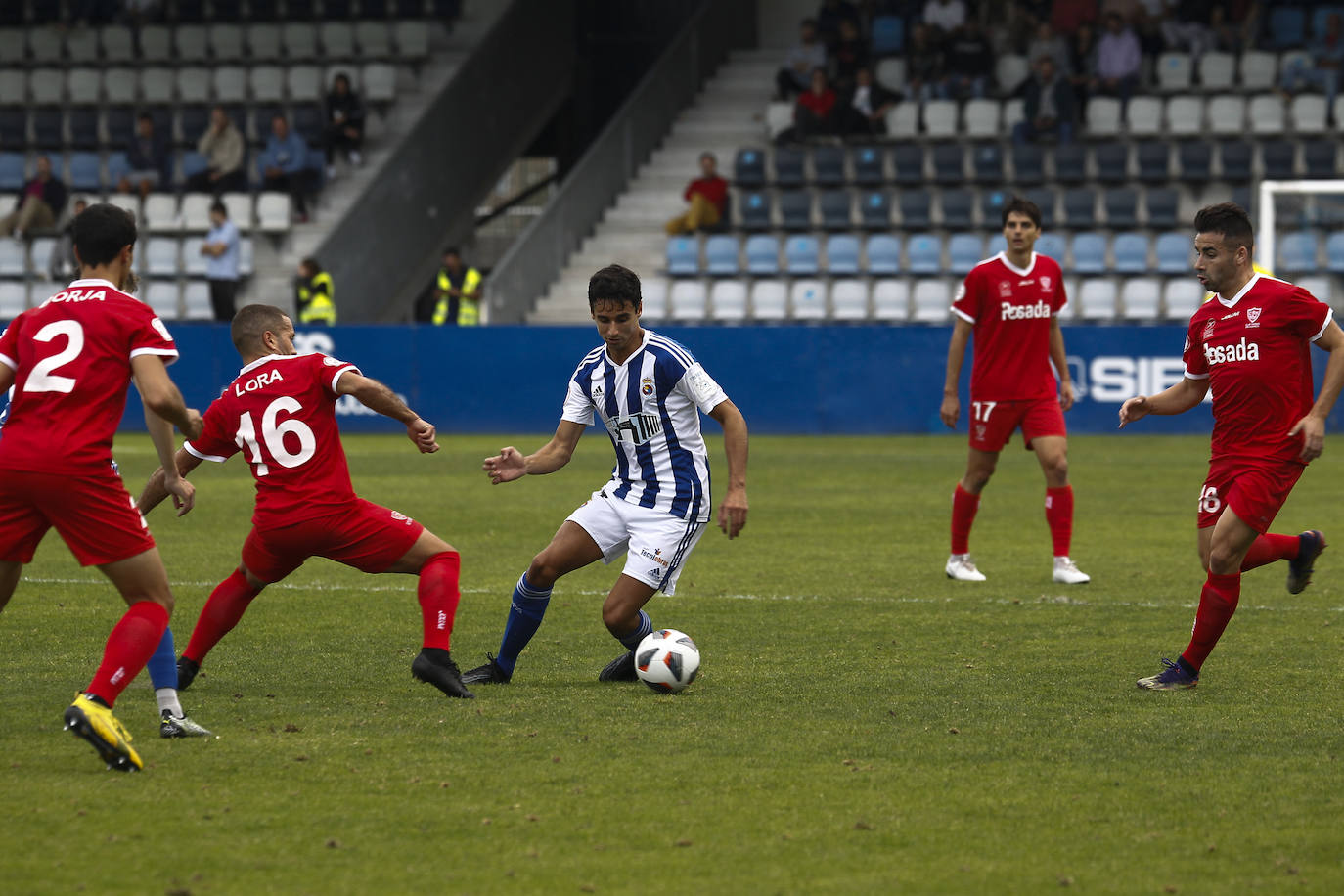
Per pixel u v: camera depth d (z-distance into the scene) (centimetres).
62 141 9262
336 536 1925
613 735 1780
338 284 7675
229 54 9469
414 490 4828
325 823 1437
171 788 1546
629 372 2014
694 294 8050
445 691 1958
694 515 2058
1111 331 6662
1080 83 8388
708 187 8288
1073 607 2736
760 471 5338
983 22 9381
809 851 1364
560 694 2008
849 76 8694
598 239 8562
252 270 8375
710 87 9644
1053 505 3038
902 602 2803
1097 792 1550
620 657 2103
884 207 8288
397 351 7038
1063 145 8244
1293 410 2017
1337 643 2392
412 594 2855
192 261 8369
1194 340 2112
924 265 8025
